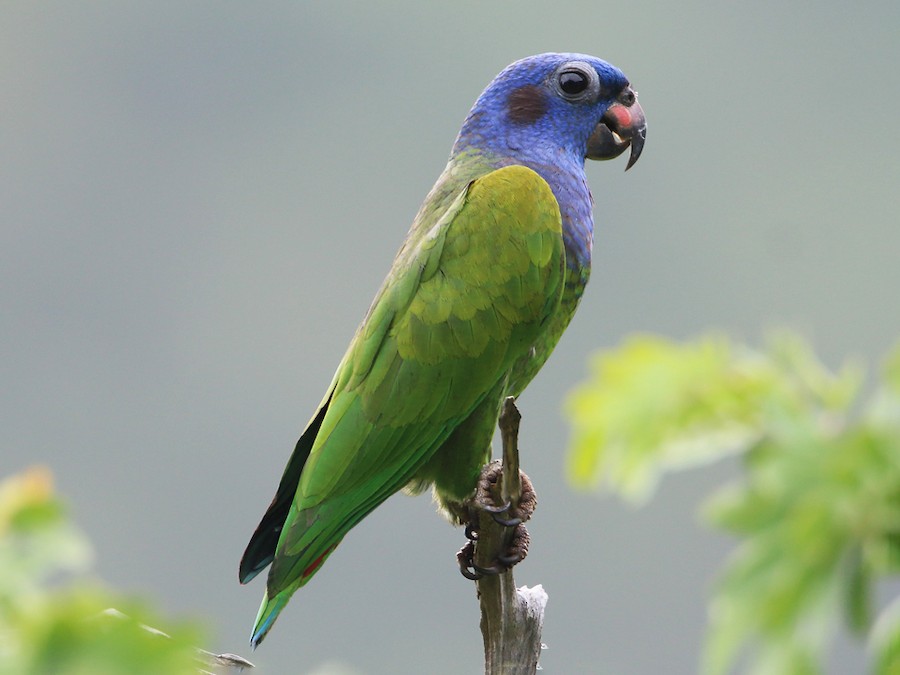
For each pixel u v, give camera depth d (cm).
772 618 197
